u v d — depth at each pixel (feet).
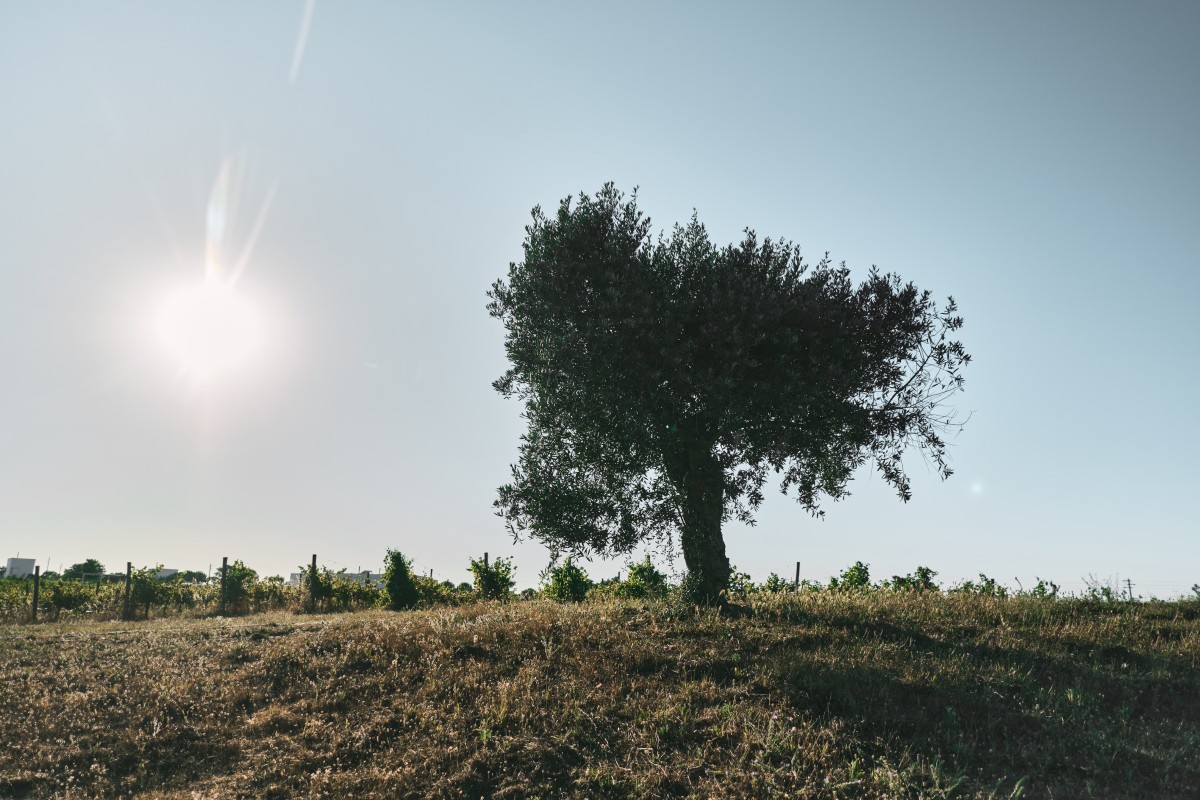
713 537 55.16
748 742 32.65
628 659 42.29
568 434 59.00
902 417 53.62
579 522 57.77
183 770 34.73
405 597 112.06
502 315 60.23
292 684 42.83
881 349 53.67
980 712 34.58
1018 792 27.61
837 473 60.13
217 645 51.39
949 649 43.27
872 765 30.48
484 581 112.98
